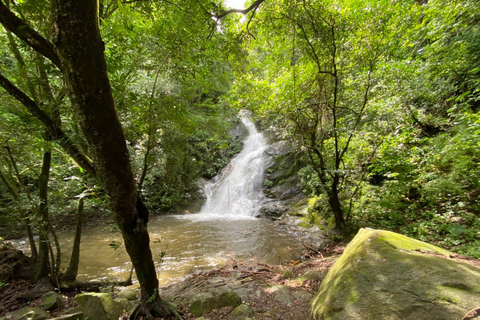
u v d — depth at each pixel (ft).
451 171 15.35
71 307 10.50
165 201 36.86
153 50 9.62
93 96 4.61
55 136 7.01
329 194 19.01
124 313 8.79
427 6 18.22
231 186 43.06
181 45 9.60
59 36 4.07
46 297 10.77
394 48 18.57
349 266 7.17
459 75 17.89
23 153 11.34
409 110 19.52
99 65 4.47
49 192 12.78
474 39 15.79
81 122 4.96
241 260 17.71
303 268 13.71
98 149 5.29
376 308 5.52
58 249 12.52
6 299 10.78
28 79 8.42
